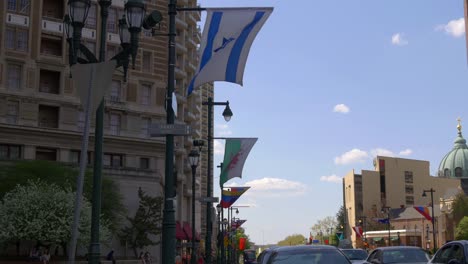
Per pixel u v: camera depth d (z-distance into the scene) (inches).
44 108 2251.5
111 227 2062.0
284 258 483.5
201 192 4749.0
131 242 2162.9
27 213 1747.0
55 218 1752.0
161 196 2313.0
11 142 2122.3
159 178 2325.3
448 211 4854.8
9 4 2217.0
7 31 2202.3
